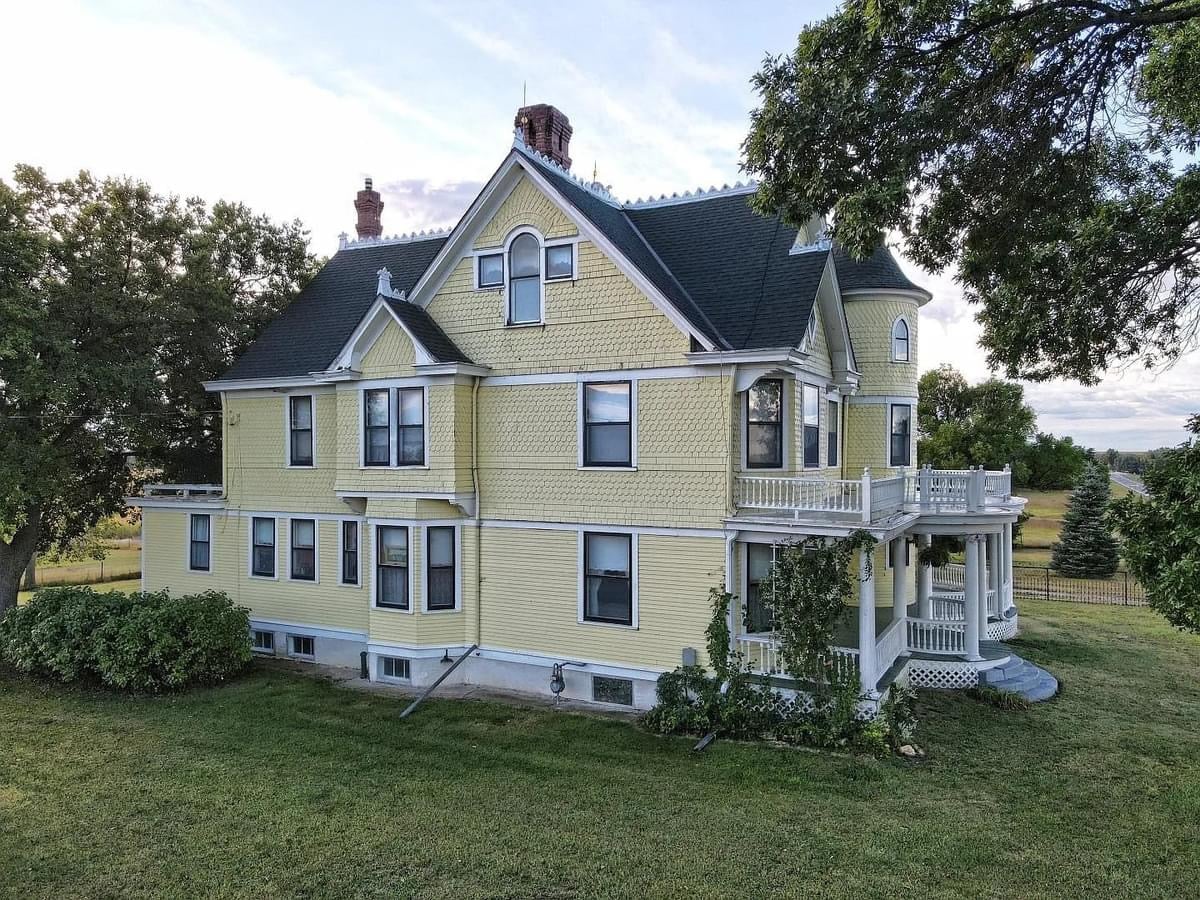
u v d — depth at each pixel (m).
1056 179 11.95
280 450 19.70
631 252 15.30
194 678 16.78
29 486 19.03
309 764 12.00
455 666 15.83
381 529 17.05
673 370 14.46
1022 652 19.91
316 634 19.05
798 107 10.67
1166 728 13.93
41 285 19.00
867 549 13.03
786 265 15.40
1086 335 13.88
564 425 15.62
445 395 16.11
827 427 17.58
